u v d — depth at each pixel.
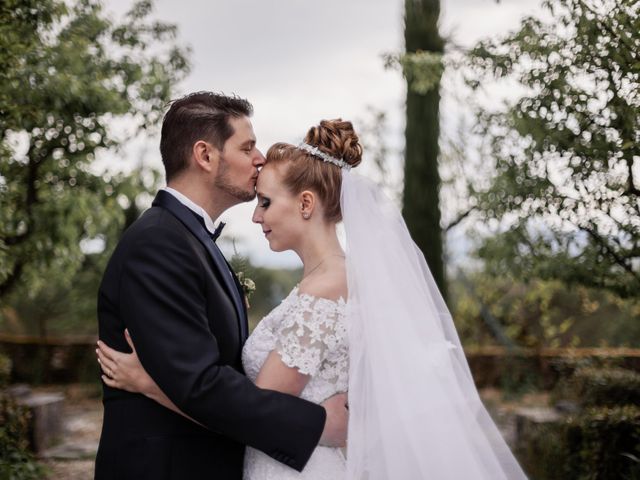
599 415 4.13
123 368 1.98
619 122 3.21
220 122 2.14
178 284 1.95
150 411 2.00
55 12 3.98
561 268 4.02
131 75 5.71
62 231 5.64
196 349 1.91
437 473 1.90
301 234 2.15
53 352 10.06
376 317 2.01
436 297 2.23
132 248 1.99
